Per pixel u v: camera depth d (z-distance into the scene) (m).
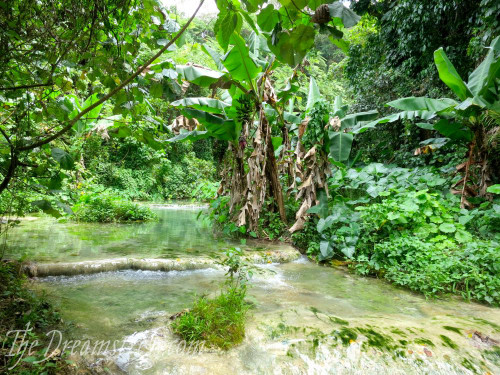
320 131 6.18
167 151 19.62
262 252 5.96
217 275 4.75
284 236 7.11
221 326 2.88
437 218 5.75
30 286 3.84
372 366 2.55
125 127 3.51
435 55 5.75
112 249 5.62
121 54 2.55
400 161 10.10
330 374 2.47
